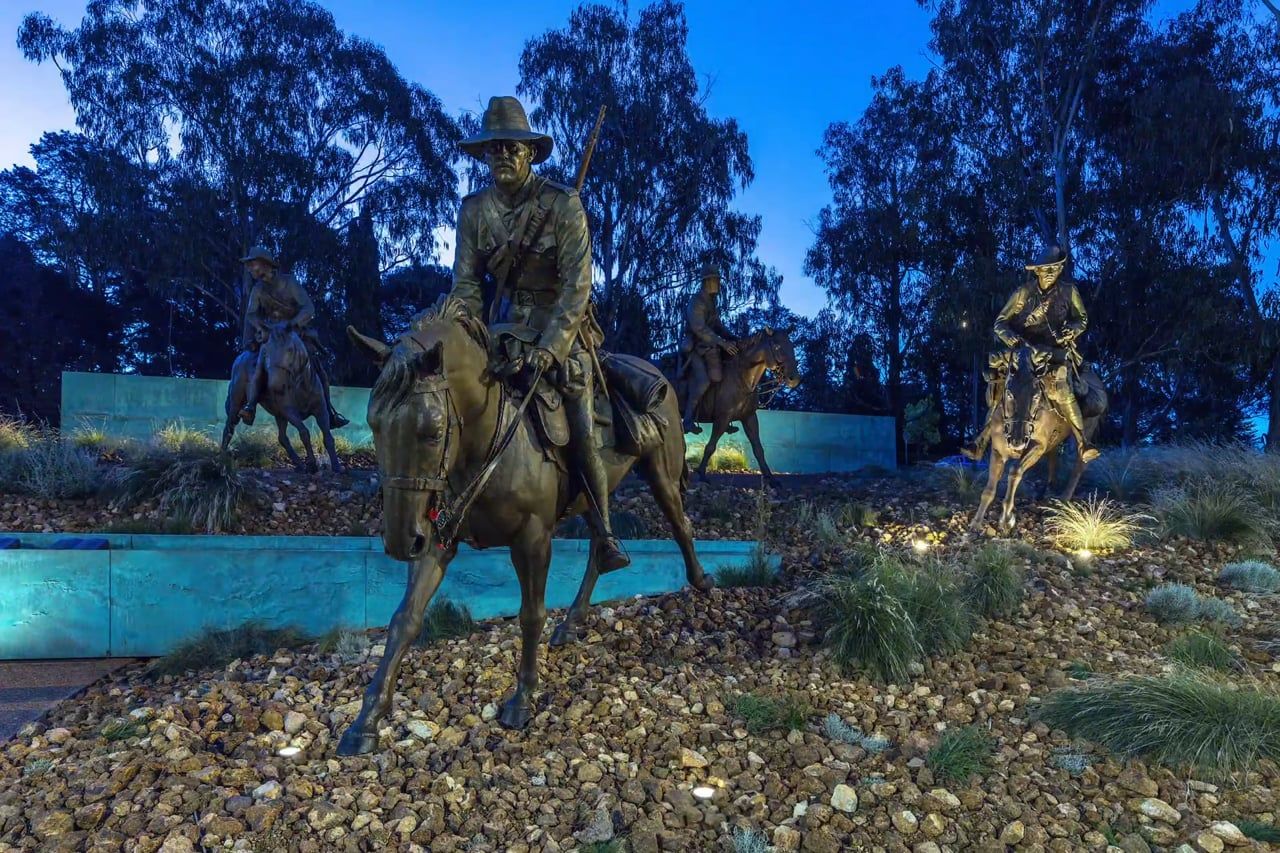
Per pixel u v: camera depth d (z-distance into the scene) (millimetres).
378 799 3445
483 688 4707
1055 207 23016
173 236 23125
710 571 7051
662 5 26125
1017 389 8633
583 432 4109
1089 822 3406
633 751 3992
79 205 30906
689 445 18219
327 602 6512
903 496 11641
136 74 23125
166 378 15469
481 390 3611
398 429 3150
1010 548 7438
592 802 3471
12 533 7188
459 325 3527
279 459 12695
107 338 32438
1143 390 27000
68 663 6012
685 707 4500
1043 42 22375
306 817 3273
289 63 24875
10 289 30031
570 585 6707
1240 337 20031
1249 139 20203
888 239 27375
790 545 8562
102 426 15008
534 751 3934
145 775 3633
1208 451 11250
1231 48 21547
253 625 6086
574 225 4078
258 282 10984
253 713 4336
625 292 25641
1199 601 6031
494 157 3963
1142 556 7469
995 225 23719
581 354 4254
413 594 3766
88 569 6156
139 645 6195
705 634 5684
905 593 5469
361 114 25953
